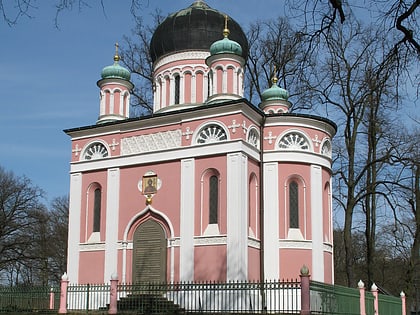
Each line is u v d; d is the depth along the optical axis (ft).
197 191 111.24
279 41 151.53
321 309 85.40
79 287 106.22
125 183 120.26
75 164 126.62
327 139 124.98
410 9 37.40
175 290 95.61
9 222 192.03
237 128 110.22
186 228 110.32
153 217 115.65
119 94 133.90
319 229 116.57
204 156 111.96
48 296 106.63
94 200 124.36
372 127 136.05
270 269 112.37
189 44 135.23
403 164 128.98
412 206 140.05
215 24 137.39
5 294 111.14
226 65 121.60
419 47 38.75
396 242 164.25
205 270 106.83
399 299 132.77
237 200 106.52
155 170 117.19
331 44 41.93
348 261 135.64
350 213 137.69
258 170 117.29
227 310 95.91
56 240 225.35
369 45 59.52
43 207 209.87
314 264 114.21
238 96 119.96
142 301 100.07
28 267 199.62
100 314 94.99
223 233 106.63
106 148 124.16
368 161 141.28
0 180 197.88
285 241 113.80
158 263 112.78
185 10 140.46
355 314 101.04
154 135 119.24
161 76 137.80
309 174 118.32
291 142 119.44
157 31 140.15
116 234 118.11
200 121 114.32
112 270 116.37
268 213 115.24
